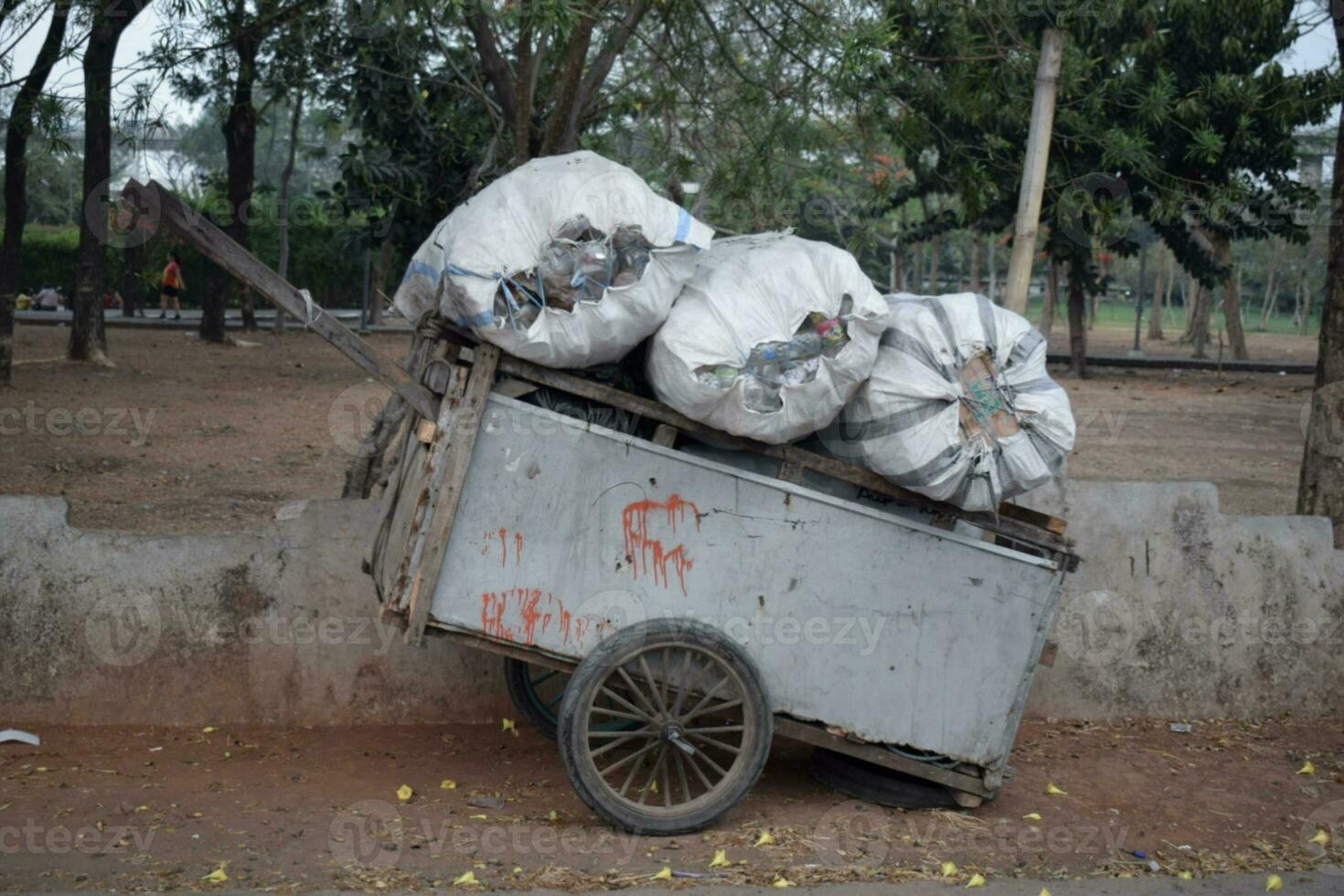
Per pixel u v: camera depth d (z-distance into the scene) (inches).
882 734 188.2
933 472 175.9
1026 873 176.4
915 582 185.8
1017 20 340.5
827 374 171.3
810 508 181.5
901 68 343.6
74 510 349.4
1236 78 593.6
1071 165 378.9
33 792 189.9
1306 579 254.1
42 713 219.8
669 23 339.0
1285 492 456.4
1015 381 179.3
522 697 224.1
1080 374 971.9
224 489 392.2
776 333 169.5
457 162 470.6
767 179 331.9
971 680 189.8
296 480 413.7
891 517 183.8
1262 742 239.1
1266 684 253.9
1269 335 2210.9
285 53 402.3
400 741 222.8
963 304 181.8
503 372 172.6
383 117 460.1
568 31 255.9
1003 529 189.8
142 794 191.5
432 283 179.3
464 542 173.0
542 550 175.0
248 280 169.8
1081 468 505.4
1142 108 386.0
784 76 333.1
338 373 742.5
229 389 633.6
